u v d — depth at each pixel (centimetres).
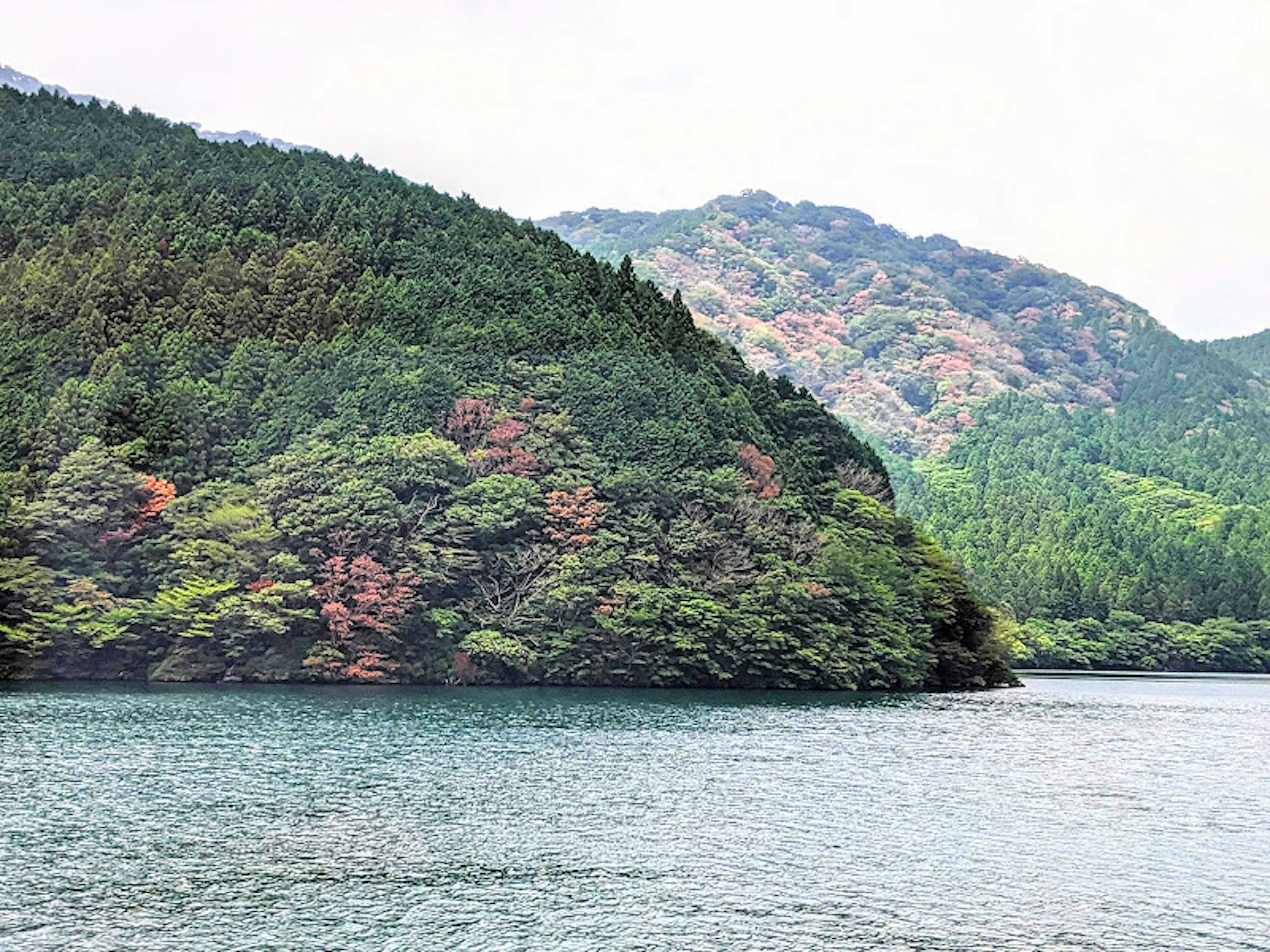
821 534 16525
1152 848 6675
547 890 5653
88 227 19925
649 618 14562
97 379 16425
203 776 7919
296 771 8175
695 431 16800
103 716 10650
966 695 16025
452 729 10331
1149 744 10969
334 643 14338
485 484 15250
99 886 5572
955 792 8062
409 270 19438
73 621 13925
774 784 8138
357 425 15900
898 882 5891
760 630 14938
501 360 17262
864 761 9181
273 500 14875
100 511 14388
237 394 16475
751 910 5438
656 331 19375
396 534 14750
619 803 7438
